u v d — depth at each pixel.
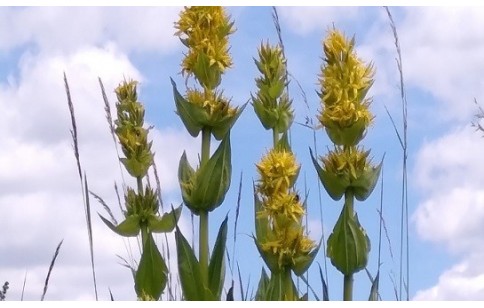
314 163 1.29
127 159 1.77
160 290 1.53
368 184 1.28
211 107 1.38
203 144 1.40
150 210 1.68
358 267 1.27
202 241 1.37
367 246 1.28
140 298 1.39
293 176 1.27
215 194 1.37
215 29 1.40
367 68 1.29
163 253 1.66
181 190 1.38
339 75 1.28
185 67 1.41
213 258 1.36
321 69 1.29
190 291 1.33
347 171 1.27
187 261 1.34
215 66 1.40
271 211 1.26
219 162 1.38
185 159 1.42
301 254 1.25
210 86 1.40
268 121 1.62
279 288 1.31
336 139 1.29
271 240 1.26
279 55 1.63
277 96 1.62
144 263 1.53
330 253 1.28
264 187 1.26
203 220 1.38
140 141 1.77
